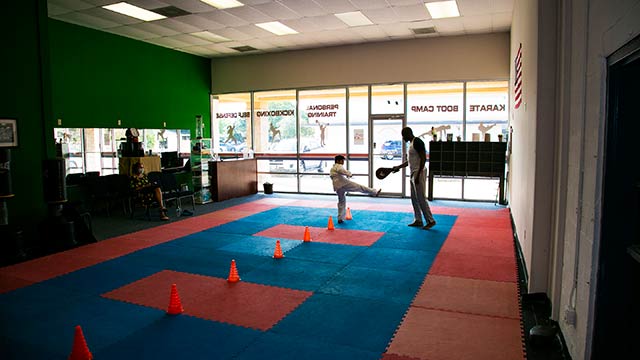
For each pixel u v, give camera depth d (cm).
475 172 1055
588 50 298
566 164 371
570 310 317
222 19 925
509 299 460
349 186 848
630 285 251
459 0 805
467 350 353
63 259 630
